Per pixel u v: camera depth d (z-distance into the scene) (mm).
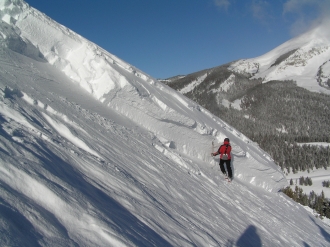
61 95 6008
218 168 8898
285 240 5820
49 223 1843
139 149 5898
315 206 49375
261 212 6961
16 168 2166
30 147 2746
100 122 5945
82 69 7934
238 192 7676
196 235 3373
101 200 2635
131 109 7961
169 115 8352
